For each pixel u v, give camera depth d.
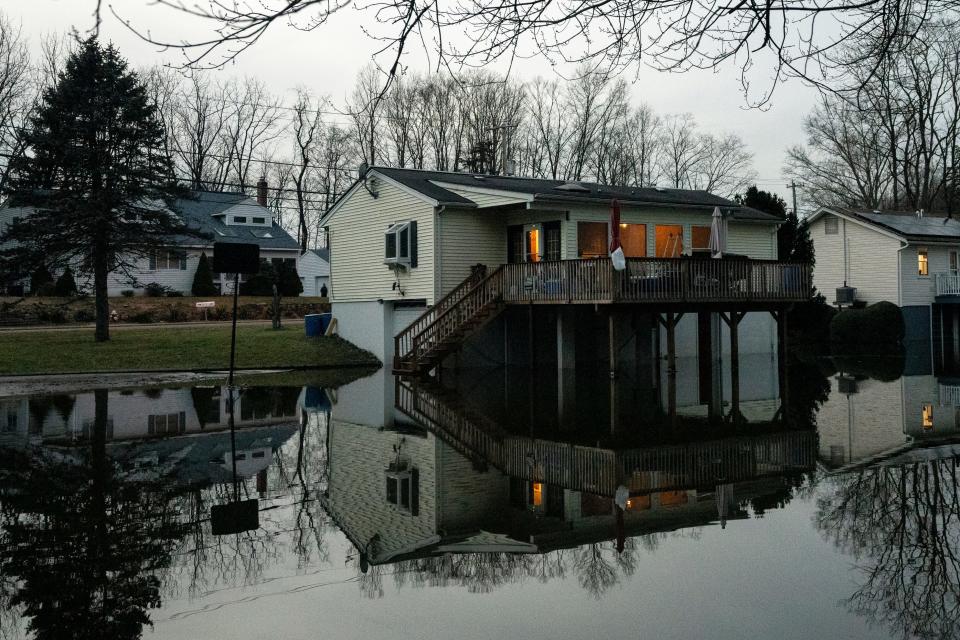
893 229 36.66
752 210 31.94
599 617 6.10
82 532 8.33
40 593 6.61
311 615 6.19
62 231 27.45
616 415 16.75
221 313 40.34
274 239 52.00
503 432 14.70
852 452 12.65
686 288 21.23
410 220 27.17
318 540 8.11
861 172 49.25
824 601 6.36
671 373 20.45
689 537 8.18
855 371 26.58
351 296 30.61
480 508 9.37
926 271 37.69
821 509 9.21
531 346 23.02
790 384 22.81
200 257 46.19
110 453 12.55
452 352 24.30
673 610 6.21
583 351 27.80
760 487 10.32
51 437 13.91
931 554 7.52
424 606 6.38
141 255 29.48
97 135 28.20
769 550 7.71
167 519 8.82
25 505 9.36
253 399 19.11
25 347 26.45
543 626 5.95
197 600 6.47
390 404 18.36
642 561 7.45
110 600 6.48
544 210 26.12
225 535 8.25
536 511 9.25
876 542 7.93
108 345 27.22
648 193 30.73
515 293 23.86
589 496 9.94
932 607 6.19
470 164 47.91
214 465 11.70
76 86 27.67
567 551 7.77
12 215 41.97
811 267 23.64
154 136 28.97
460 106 49.88
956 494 9.84
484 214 27.08
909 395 20.11
